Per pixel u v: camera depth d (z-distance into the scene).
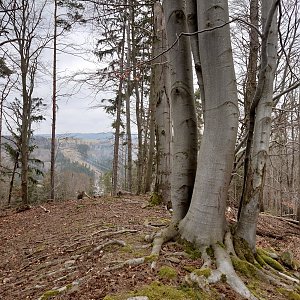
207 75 3.63
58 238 6.02
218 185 3.63
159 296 2.73
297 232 8.73
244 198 3.92
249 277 3.35
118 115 16.31
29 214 10.46
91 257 4.18
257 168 3.82
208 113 3.69
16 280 4.15
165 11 4.32
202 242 3.64
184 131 4.23
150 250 3.86
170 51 4.28
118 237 4.79
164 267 3.24
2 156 18.45
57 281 3.61
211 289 2.90
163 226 5.41
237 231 3.92
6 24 9.82
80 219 7.59
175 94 4.26
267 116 3.82
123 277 3.18
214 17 3.52
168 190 8.21
